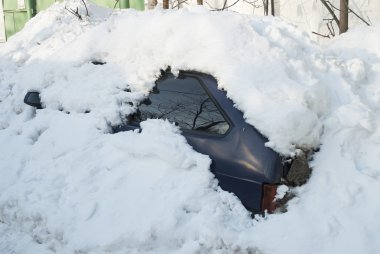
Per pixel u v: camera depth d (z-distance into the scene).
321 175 3.49
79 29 9.52
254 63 3.91
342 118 3.80
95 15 10.66
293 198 3.37
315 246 3.10
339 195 3.36
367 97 4.34
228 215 3.41
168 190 3.67
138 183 3.84
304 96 3.71
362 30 5.95
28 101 5.33
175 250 3.45
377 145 3.73
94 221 3.78
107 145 4.26
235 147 3.53
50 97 5.26
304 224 3.21
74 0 10.82
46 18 10.23
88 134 4.45
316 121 3.66
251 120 3.55
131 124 4.30
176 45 4.24
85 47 5.31
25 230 4.20
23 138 5.10
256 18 4.80
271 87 3.73
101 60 5.09
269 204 3.33
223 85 3.80
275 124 3.46
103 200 3.90
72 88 5.06
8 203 4.39
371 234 3.13
